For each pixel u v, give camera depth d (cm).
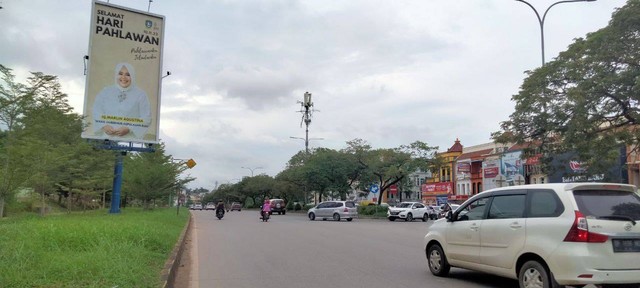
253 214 5525
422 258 1270
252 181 9631
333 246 1573
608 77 1822
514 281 930
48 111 1916
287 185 7756
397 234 2117
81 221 1297
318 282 919
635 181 2947
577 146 1970
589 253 670
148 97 2552
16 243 855
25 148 1642
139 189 3319
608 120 1992
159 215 2280
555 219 713
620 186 732
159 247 1115
